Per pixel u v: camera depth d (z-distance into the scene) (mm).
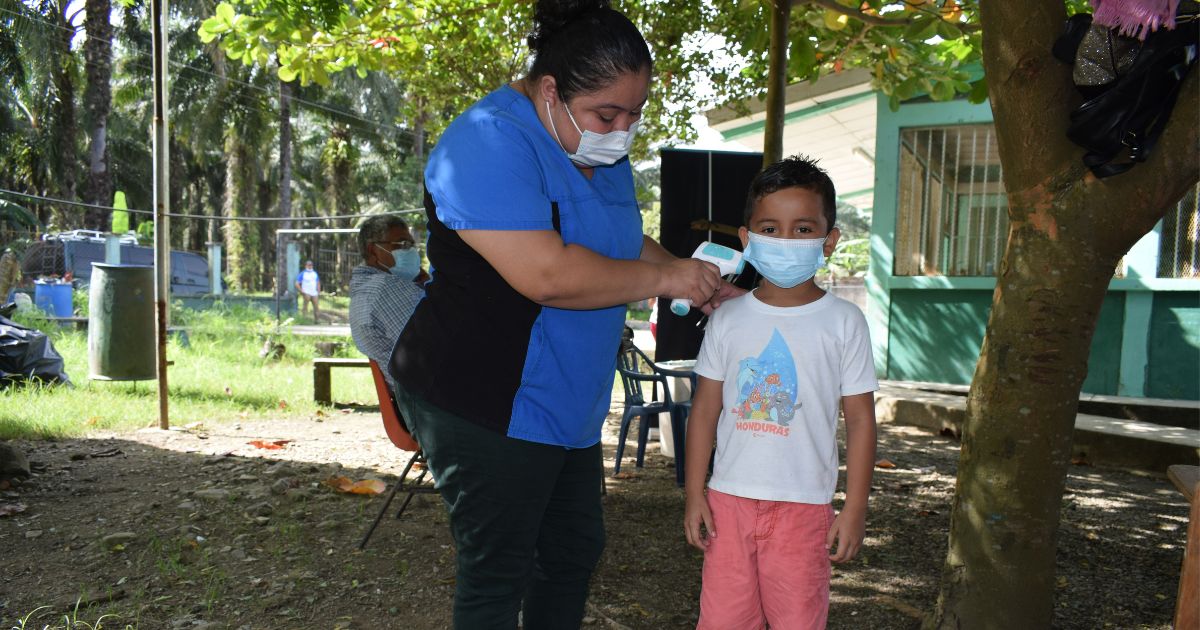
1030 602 2529
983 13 2463
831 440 2180
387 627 2959
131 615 2988
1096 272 2373
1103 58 2055
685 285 1890
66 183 25516
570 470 2098
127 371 7414
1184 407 6863
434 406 1886
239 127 30812
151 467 5160
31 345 7758
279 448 5812
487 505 1879
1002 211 8102
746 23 5797
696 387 2338
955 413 6777
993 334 2566
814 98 8719
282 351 11250
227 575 3402
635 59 1728
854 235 45906
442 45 7727
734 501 2172
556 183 1811
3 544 3709
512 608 1949
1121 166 2133
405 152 35938
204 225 40719
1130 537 4086
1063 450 2504
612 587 3357
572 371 1892
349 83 31438
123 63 28750
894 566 3619
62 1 24062
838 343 2164
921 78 5578
